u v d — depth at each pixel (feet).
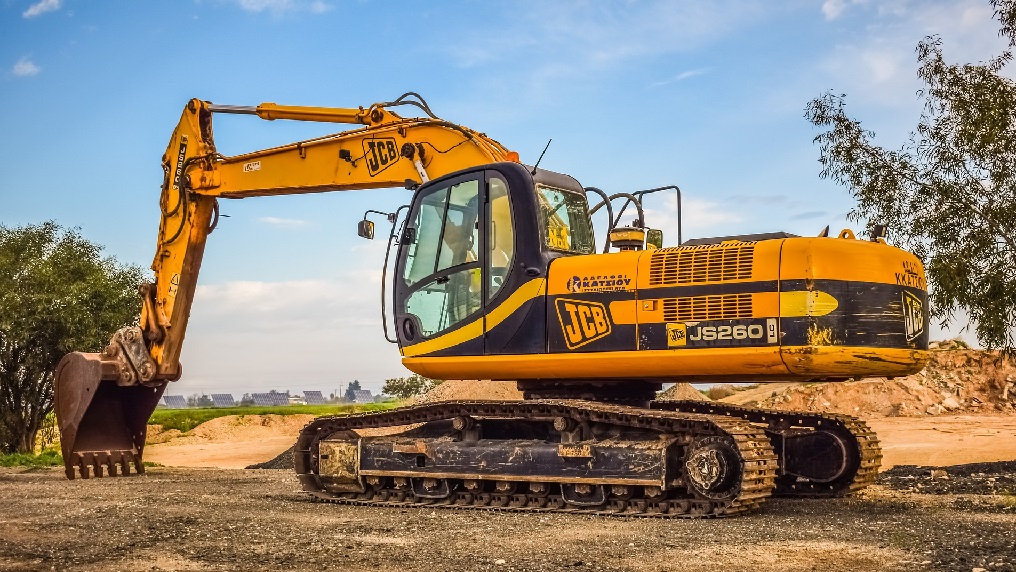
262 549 25.73
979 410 101.81
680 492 34.32
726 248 33.83
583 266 35.83
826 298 32.12
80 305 84.94
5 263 85.30
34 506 36.42
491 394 82.12
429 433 38.45
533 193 37.04
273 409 144.87
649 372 34.65
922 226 44.52
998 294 42.75
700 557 24.09
